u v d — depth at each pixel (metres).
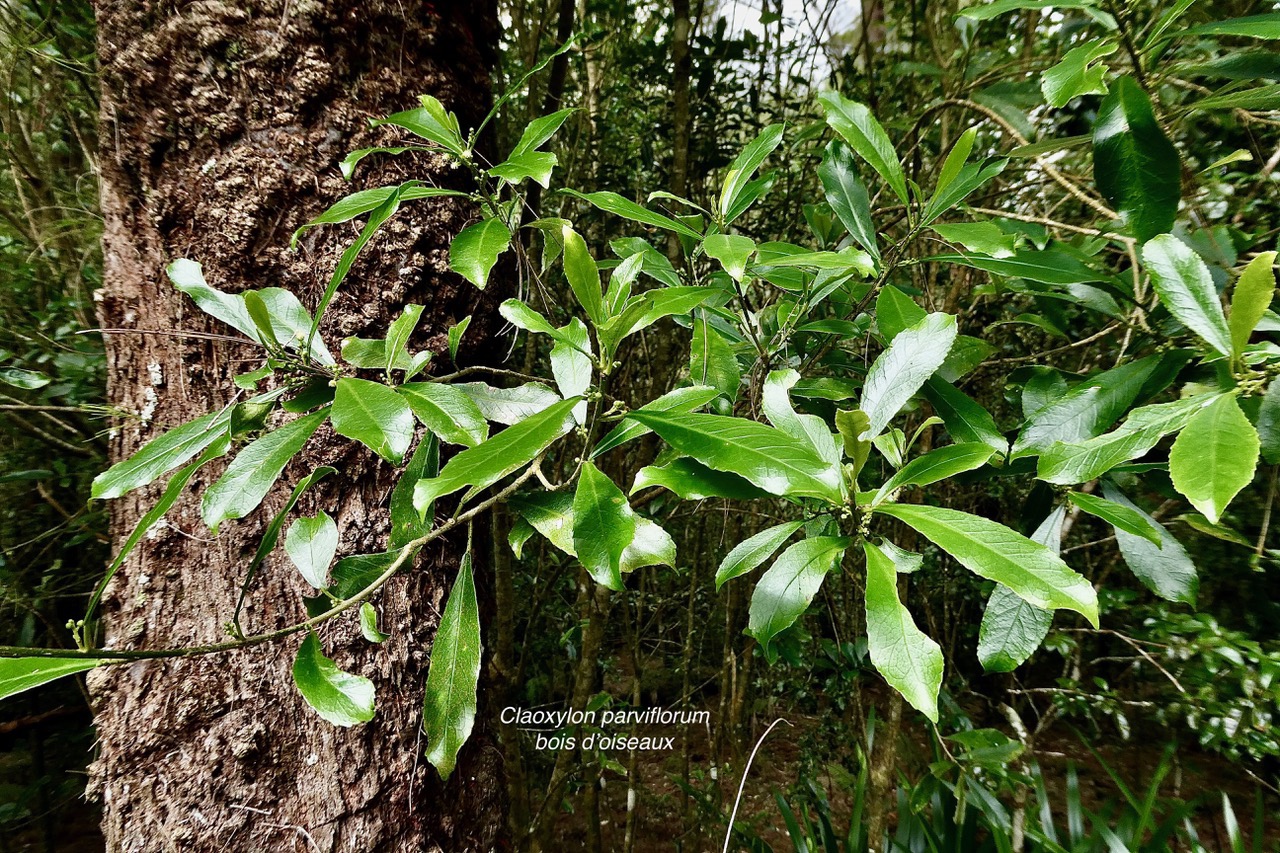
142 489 0.87
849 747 2.46
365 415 0.53
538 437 0.48
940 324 0.61
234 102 0.83
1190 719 1.68
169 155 0.84
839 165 0.89
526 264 0.85
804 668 2.49
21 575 1.97
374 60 0.87
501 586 1.69
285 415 0.83
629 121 2.35
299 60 0.84
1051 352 1.11
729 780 2.78
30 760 2.43
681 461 0.56
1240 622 2.08
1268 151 1.17
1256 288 0.46
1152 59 0.64
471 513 0.61
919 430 0.65
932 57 1.87
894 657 0.45
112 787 0.82
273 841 0.80
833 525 0.67
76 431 1.85
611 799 2.80
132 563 0.86
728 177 0.83
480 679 1.00
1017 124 1.00
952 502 2.24
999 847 1.32
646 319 0.63
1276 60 0.66
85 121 2.25
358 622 0.84
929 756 2.42
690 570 2.71
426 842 0.86
